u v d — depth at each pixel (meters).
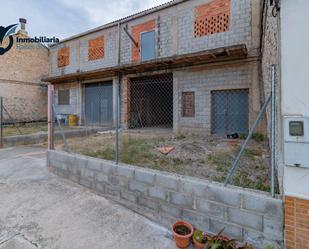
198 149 5.34
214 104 8.34
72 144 6.46
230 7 7.88
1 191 3.71
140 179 2.91
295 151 1.78
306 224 1.77
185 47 8.98
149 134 8.44
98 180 3.46
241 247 2.05
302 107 1.75
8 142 7.07
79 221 2.76
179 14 9.12
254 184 2.80
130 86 10.79
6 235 2.56
